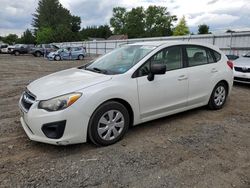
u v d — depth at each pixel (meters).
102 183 3.07
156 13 84.19
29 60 27.00
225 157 3.74
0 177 3.17
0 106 6.27
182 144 4.12
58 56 27.88
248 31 18.94
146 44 5.03
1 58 30.42
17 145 4.01
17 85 9.56
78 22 109.50
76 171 3.31
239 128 4.86
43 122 3.55
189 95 5.13
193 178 3.20
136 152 3.83
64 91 3.66
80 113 3.64
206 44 5.66
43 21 98.75
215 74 5.63
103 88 3.85
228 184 3.09
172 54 4.88
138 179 3.16
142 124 4.96
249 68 8.84
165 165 3.49
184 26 75.00
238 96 7.55
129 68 4.32
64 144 3.63
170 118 5.34
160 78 4.55
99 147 3.97
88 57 34.41
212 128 4.82
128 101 4.14
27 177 3.17
